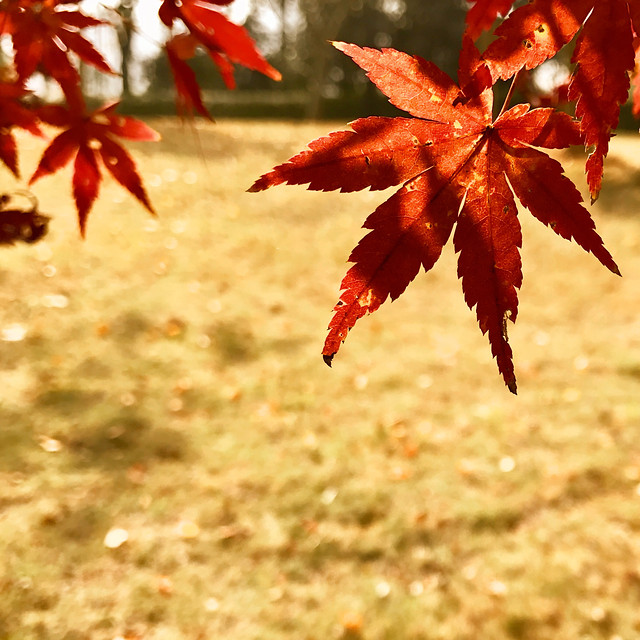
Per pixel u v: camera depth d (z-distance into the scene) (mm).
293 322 6496
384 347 6109
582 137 628
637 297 7387
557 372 5762
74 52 1144
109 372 5258
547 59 625
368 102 30656
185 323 6180
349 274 649
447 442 4680
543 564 3594
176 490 4066
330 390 5320
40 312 5984
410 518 3918
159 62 22531
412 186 646
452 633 3164
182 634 3131
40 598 3227
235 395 5105
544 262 8359
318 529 3822
